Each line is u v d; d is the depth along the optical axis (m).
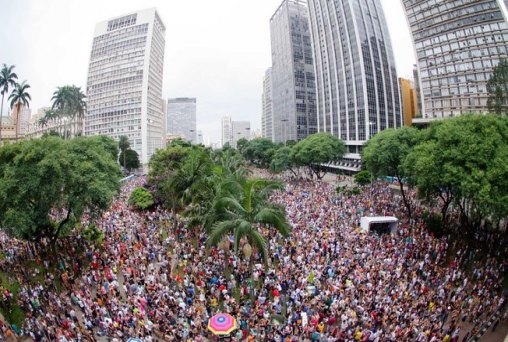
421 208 47.59
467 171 28.34
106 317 20.14
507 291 23.02
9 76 75.56
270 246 30.12
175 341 17.94
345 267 25.47
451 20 83.94
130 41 157.38
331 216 40.91
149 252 30.14
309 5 144.75
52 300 22.78
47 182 27.66
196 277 25.41
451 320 20.06
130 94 153.62
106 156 36.81
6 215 26.27
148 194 50.53
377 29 125.19
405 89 139.00
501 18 76.75
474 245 31.81
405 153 42.81
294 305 21.23
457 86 83.31
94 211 32.97
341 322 19.28
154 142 168.38
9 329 20.67
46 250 31.75
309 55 172.75
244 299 22.98
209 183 31.11
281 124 186.25
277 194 56.75
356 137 120.31
